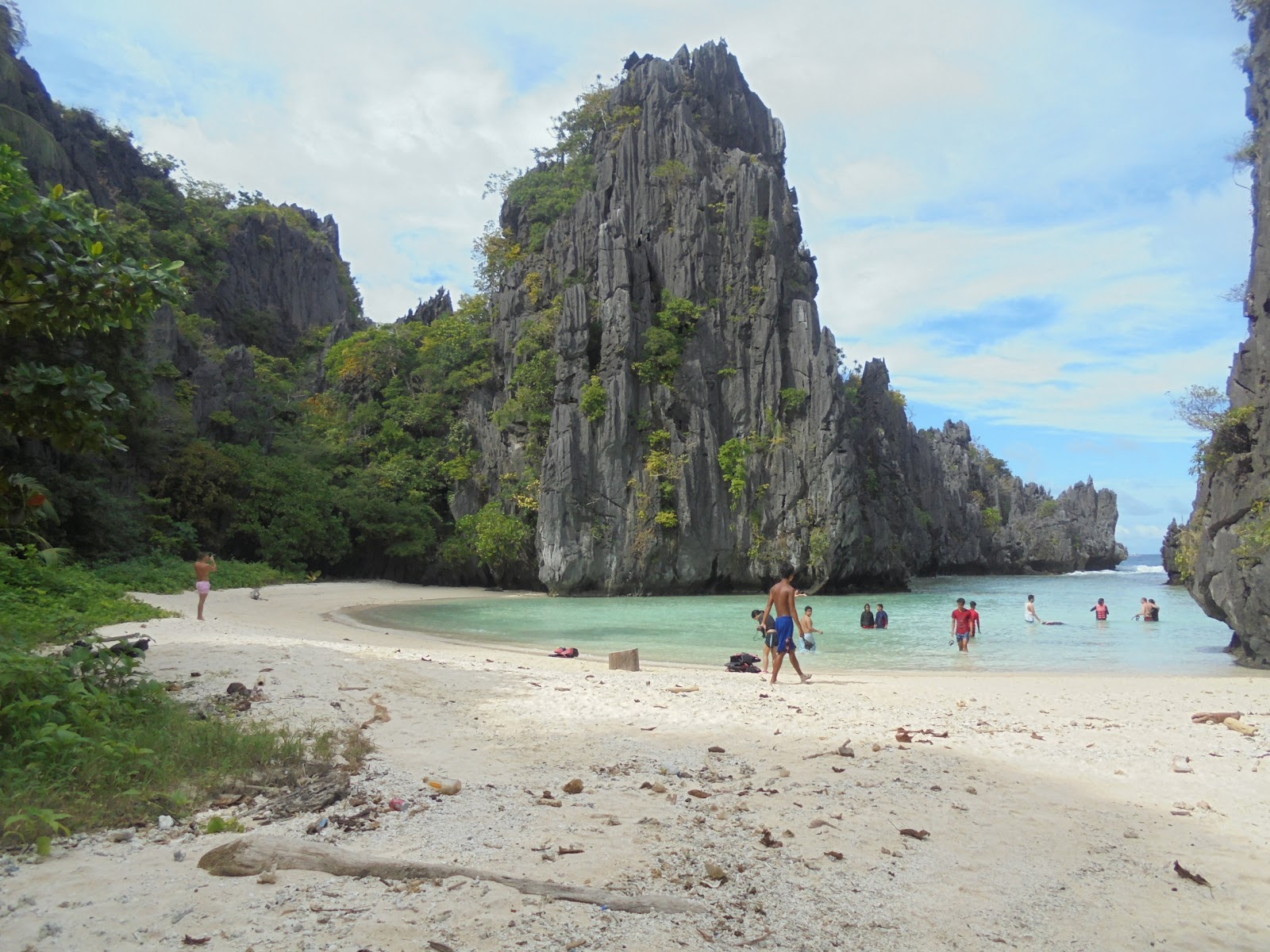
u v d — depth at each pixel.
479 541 58.69
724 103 75.56
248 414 62.66
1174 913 5.41
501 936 4.63
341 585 54.19
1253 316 26.56
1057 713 12.49
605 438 56.97
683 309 61.03
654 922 4.93
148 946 4.37
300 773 7.75
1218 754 9.68
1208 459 26.72
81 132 70.25
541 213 73.88
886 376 90.31
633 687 14.35
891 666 21.89
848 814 7.20
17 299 7.86
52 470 35.97
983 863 6.18
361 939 4.52
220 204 95.38
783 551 58.16
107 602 23.16
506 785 7.70
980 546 118.38
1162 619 37.94
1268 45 27.23
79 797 6.44
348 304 107.62
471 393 67.50
